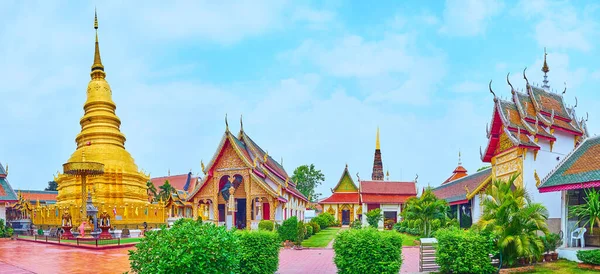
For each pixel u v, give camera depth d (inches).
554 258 765.3
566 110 1119.6
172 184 3353.8
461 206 1642.5
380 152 3681.1
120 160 1747.0
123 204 1574.8
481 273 621.9
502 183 761.0
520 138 980.6
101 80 1882.4
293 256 949.8
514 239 657.6
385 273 538.3
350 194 2935.5
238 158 1568.7
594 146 885.8
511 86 1050.1
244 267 561.3
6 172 1686.8
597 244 839.7
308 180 4069.9
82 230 1259.8
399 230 1855.3
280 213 1592.0
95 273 659.4
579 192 897.5
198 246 370.0
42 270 689.6
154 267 361.7
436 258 654.5
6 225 1642.5
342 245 565.3
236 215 1732.3
